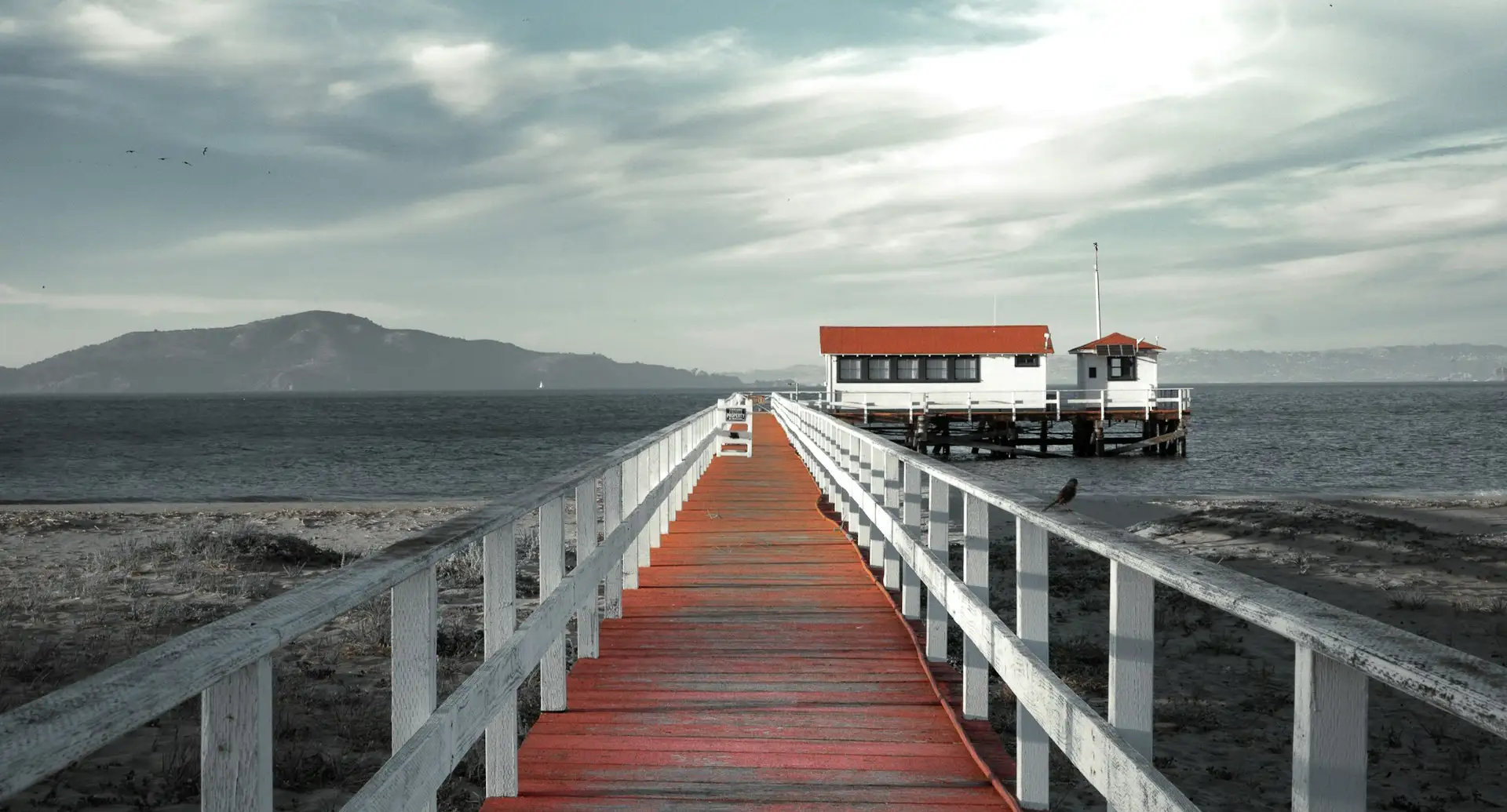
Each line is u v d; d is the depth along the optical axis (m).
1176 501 28.98
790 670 7.38
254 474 47.88
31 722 1.49
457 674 9.90
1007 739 8.40
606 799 5.09
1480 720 1.42
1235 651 11.79
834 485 16.36
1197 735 9.13
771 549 12.52
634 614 9.17
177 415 154.62
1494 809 7.51
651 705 6.60
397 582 2.95
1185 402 55.88
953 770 5.49
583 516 7.06
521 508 4.65
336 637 11.52
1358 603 14.66
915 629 8.42
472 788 7.06
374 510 29.27
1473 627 13.18
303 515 27.83
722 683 7.07
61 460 59.38
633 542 10.12
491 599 4.50
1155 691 10.41
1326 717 1.94
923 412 52.69
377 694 9.38
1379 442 67.38
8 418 141.12
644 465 10.88
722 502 17.39
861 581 10.64
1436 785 8.04
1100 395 55.38
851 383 53.91
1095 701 9.34
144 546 19.30
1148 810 2.61
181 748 8.01
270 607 2.35
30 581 15.90
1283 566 17.38
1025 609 4.30
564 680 6.46
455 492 38.28
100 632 11.87
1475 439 70.19
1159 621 13.08
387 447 69.31
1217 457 55.69
